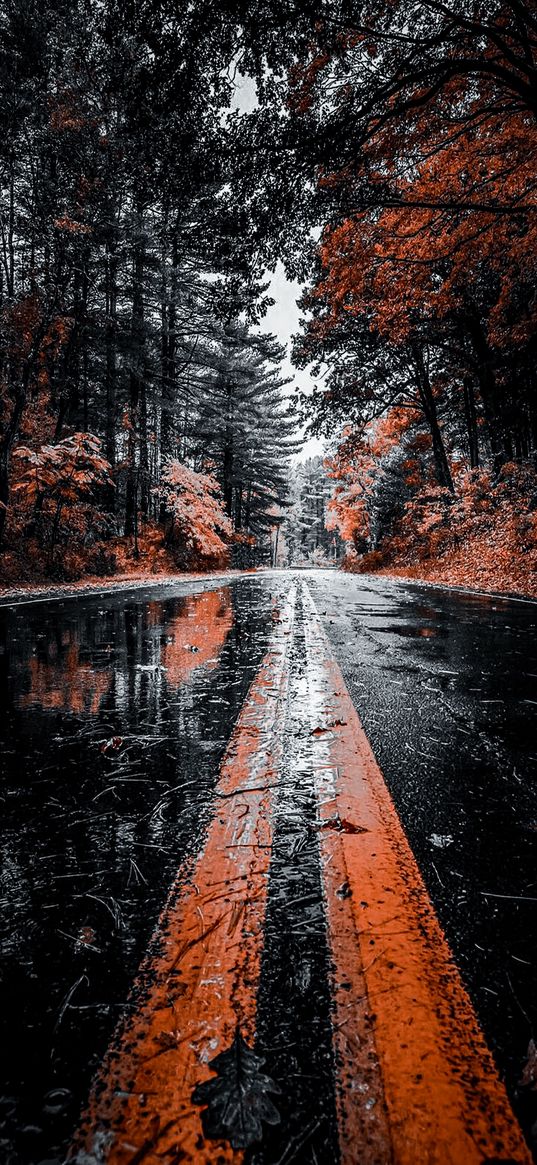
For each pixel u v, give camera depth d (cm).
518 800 169
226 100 708
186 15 609
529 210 1041
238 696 299
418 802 167
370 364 2309
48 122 1207
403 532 2608
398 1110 70
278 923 109
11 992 91
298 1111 70
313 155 768
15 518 1378
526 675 355
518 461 1752
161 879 126
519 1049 80
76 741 226
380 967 96
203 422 3102
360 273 1172
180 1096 72
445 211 1059
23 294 1320
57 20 1093
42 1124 69
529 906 115
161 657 420
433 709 272
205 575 2158
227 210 867
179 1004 88
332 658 414
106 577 1587
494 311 1530
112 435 2094
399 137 817
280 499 4716
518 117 876
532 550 1369
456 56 744
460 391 2370
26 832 149
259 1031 83
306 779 184
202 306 2427
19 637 527
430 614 742
